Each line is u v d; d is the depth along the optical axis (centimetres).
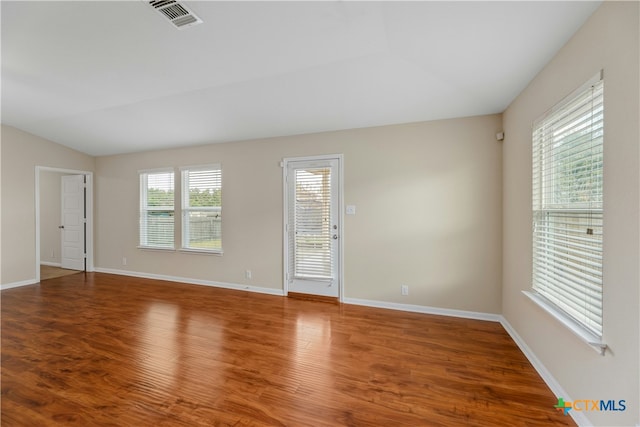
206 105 336
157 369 226
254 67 258
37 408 181
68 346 263
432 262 343
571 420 171
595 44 155
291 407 184
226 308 365
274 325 312
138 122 395
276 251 425
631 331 129
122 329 301
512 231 281
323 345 266
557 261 199
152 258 518
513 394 196
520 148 261
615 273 139
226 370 225
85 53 243
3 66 266
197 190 482
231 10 188
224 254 459
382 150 363
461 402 188
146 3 184
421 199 346
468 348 260
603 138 149
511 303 285
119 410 180
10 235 455
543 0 155
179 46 230
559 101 191
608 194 145
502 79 244
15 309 361
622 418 133
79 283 486
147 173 521
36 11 195
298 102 319
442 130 338
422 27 191
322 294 397
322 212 395
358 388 203
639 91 124
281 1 178
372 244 368
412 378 215
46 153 493
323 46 224
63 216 592
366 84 277
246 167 442
